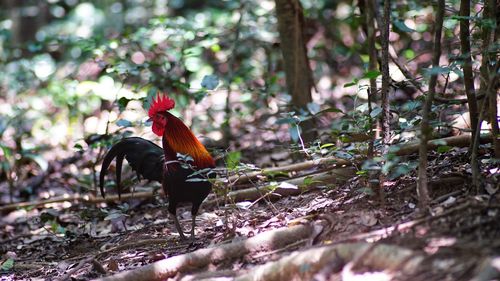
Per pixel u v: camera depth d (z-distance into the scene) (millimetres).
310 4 14977
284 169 9211
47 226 10227
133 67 10625
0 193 11938
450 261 4914
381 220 6461
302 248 6289
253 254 6496
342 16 16016
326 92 14844
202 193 7652
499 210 5633
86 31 20469
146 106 9688
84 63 17359
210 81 9789
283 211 7887
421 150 6113
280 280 5555
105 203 10500
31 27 22500
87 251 8602
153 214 9875
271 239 6559
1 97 17047
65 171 12445
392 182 7387
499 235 5316
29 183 12133
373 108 7910
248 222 7754
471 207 5742
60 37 14250
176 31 12219
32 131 14875
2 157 12930
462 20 6531
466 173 6945
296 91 10633
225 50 15008
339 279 5141
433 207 6363
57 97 15602
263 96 11672
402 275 4891
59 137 14664
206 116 13039
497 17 6773
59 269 7930
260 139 12258
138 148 8641
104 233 9328
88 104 14477
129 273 6461
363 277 5023
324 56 15711
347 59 15219
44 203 10711
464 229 5469
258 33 13719
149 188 10664
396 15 10273
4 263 8391
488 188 6238
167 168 7602
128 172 11352
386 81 6906
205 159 7637
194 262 6527
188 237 8008
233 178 9266
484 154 7398
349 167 8367
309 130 9703
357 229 6340
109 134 10234
